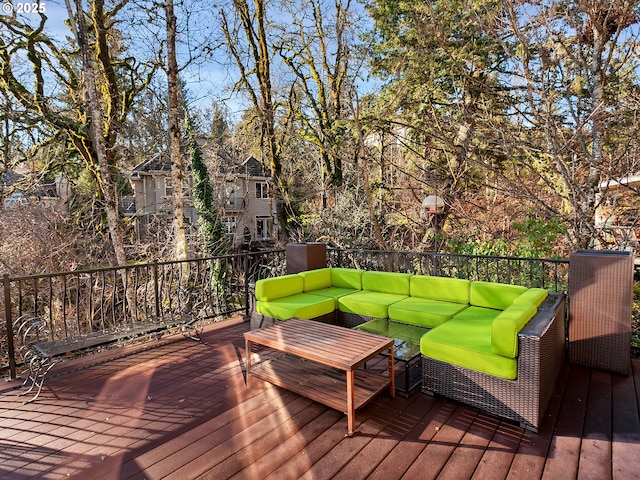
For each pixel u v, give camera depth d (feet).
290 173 41.34
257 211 57.21
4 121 26.32
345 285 15.66
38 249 26.94
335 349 8.30
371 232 30.91
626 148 17.97
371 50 30.27
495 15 19.12
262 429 7.80
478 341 8.75
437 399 8.92
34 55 28.68
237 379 10.23
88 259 30.22
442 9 23.77
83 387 9.90
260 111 35.50
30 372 9.96
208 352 12.30
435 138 26.48
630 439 7.21
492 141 22.67
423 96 26.55
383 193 32.30
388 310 12.41
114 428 7.98
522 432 7.54
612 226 19.93
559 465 6.53
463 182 29.14
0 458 7.04
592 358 10.34
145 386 9.89
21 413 8.63
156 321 12.39
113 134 31.63
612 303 9.98
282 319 12.60
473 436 7.44
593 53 18.70
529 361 7.52
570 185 18.24
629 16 17.16
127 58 30.45
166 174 43.65
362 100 29.78
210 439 7.50
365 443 7.27
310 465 6.66
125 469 6.67
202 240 39.78
